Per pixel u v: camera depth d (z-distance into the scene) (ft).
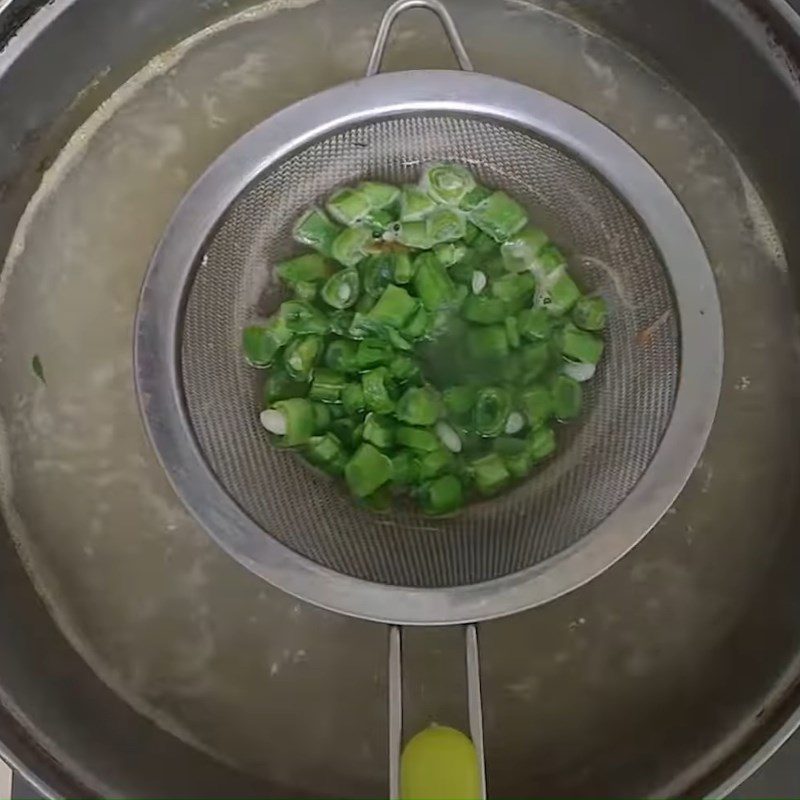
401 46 1.20
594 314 1.11
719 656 1.08
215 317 1.09
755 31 1.07
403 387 1.12
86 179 1.18
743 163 1.18
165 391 1.03
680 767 1.03
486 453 1.12
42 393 1.14
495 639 1.09
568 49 1.20
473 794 0.93
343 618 1.10
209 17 1.19
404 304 1.10
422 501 1.10
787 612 1.08
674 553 1.11
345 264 1.13
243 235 1.09
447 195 1.09
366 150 1.10
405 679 1.08
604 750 1.06
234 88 1.20
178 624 1.10
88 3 1.09
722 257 1.16
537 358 1.13
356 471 1.08
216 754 1.07
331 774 1.07
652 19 1.15
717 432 1.13
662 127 1.19
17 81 1.09
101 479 1.13
